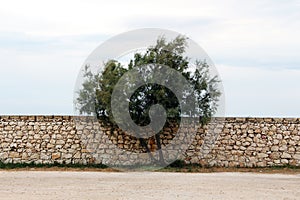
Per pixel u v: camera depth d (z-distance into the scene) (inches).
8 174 746.8
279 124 850.1
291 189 590.9
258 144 848.9
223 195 532.4
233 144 850.8
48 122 864.3
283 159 844.6
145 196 521.0
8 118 866.1
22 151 860.6
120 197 514.0
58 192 547.8
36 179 676.7
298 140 844.0
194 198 510.6
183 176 726.5
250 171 808.9
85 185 609.6
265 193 553.3
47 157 859.4
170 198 509.4
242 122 853.2
